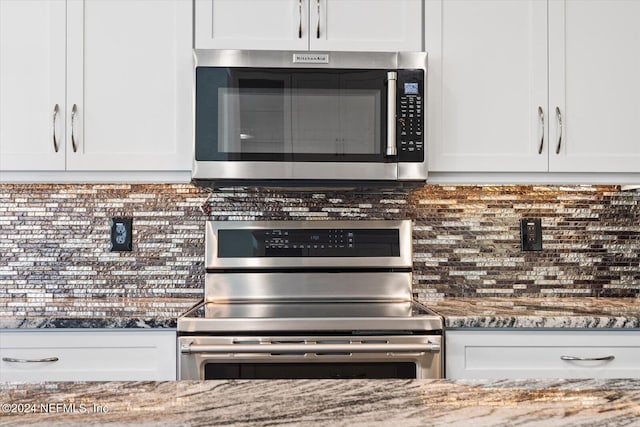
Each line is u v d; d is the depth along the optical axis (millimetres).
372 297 2148
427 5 1926
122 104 1891
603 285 2234
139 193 2193
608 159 1936
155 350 1648
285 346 1564
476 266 2229
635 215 2240
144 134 1896
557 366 1670
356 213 2217
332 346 1562
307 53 1862
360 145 1868
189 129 1902
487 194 2238
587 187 2246
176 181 1928
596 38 1944
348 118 1866
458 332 1670
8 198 2164
